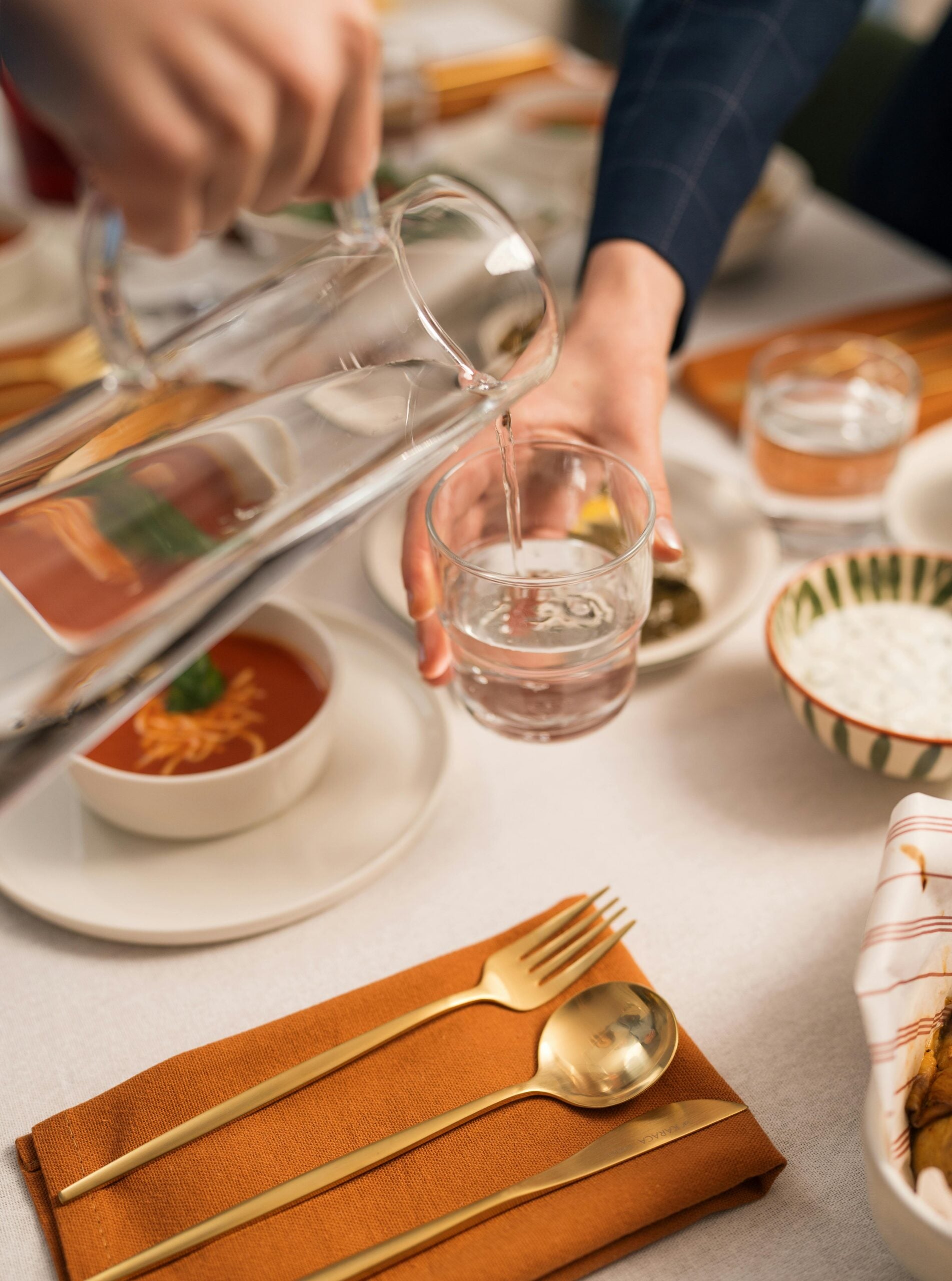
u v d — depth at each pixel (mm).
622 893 636
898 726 664
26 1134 528
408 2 1952
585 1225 456
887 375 911
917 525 894
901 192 1444
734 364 1094
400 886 646
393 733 739
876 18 1776
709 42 908
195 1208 479
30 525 419
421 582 659
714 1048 554
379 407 473
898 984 431
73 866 651
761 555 846
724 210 883
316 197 524
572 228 1280
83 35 370
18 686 388
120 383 525
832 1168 500
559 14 3018
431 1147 496
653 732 747
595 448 584
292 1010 579
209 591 416
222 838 670
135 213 425
